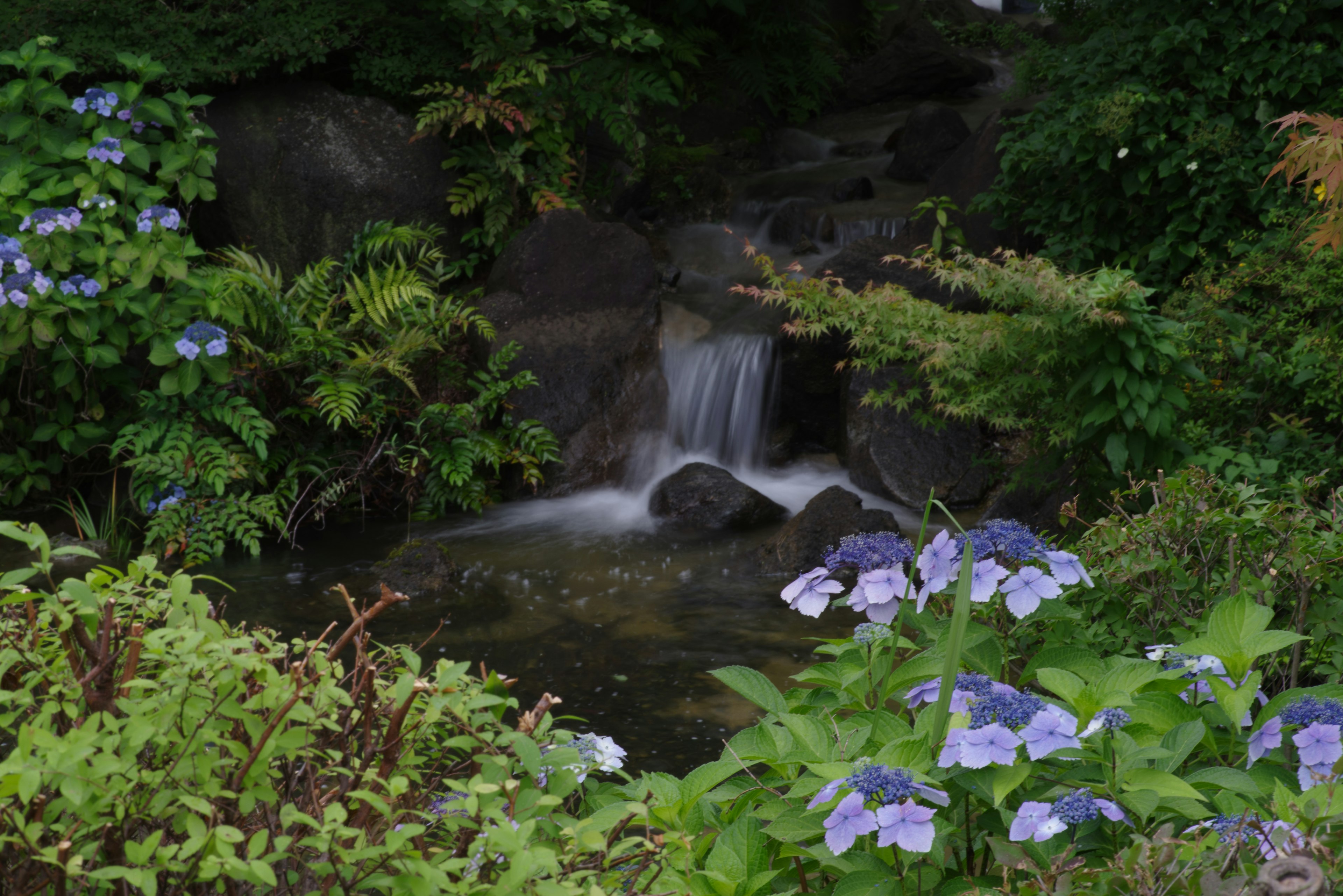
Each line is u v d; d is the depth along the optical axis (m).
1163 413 4.75
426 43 8.35
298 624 5.15
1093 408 4.90
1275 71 6.32
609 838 1.66
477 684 1.71
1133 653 2.66
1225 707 1.83
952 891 1.72
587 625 5.18
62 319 6.03
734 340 7.96
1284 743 1.90
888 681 2.10
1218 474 4.77
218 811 1.39
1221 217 6.49
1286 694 1.85
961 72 13.43
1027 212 7.38
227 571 5.87
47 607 1.44
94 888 1.37
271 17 7.88
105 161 6.28
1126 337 4.66
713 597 5.53
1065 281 4.84
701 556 6.16
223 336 6.09
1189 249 6.59
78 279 5.95
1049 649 2.12
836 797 1.62
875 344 5.14
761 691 2.10
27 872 1.34
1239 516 2.93
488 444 6.94
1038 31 14.62
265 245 7.67
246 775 1.40
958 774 1.67
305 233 7.70
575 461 7.24
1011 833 1.59
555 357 7.32
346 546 6.29
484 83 8.35
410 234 7.47
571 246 7.59
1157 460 4.91
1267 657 2.58
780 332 7.89
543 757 1.60
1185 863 1.52
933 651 2.10
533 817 1.54
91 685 1.46
